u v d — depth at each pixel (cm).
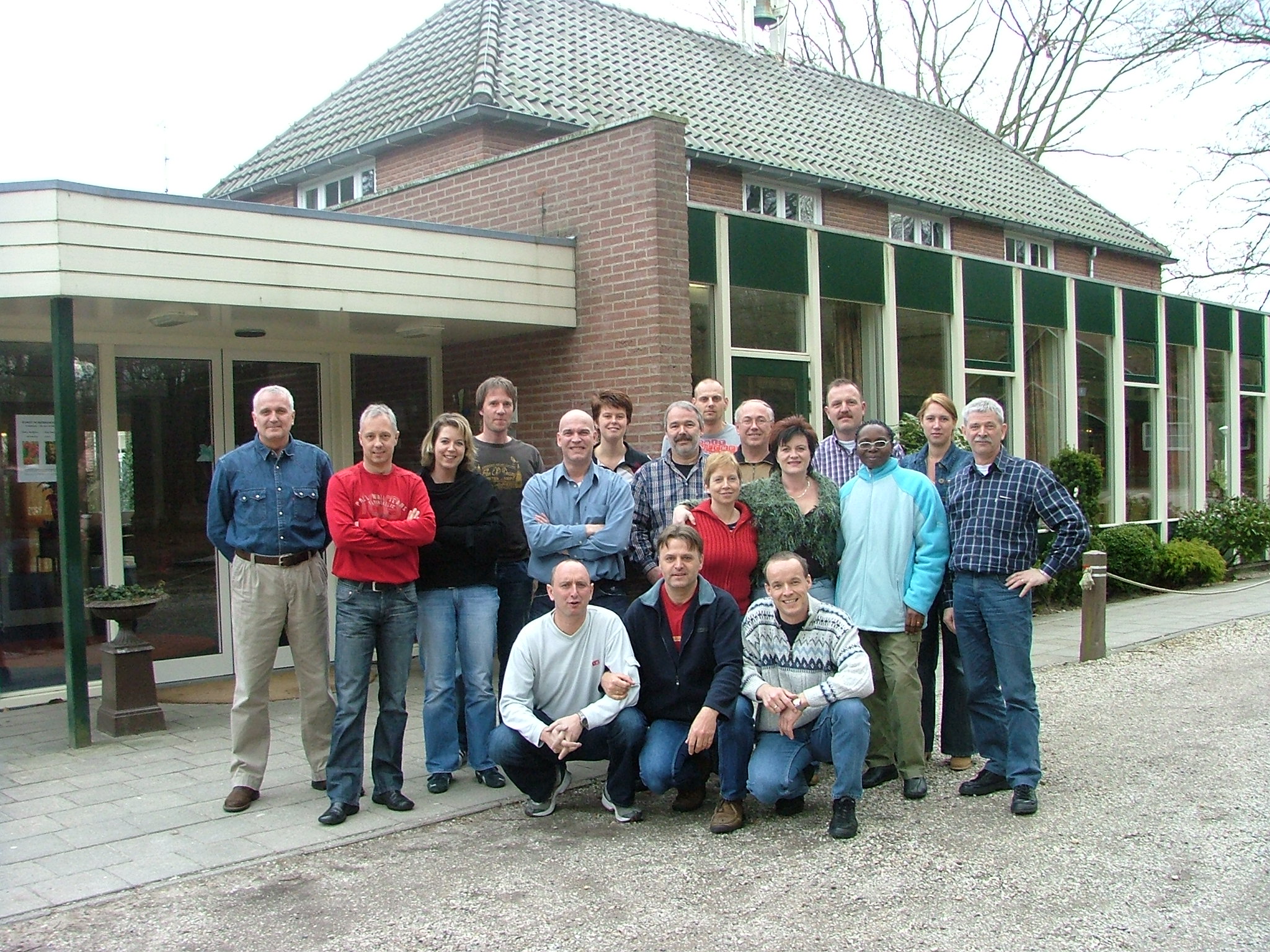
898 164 1744
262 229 688
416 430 945
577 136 869
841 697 503
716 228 913
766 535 556
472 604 573
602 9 1688
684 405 609
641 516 608
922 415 613
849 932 403
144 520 790
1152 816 527
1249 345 1786
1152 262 2238
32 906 429
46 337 750
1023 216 1866
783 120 1636
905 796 559
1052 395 1387
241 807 536
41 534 757
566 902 432
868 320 1095
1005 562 544
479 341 938
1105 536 1356
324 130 1449
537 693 529
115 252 630
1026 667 543
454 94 1247
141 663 681
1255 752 637
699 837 505
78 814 531
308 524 548
